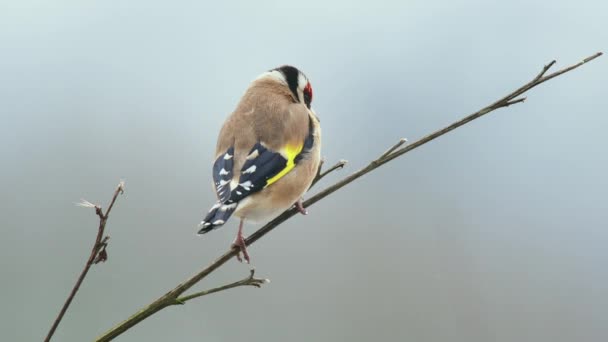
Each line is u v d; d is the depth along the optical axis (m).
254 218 9.84
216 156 10.18
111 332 6.82
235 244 9.45
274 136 10.10
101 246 6.19
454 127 8.06
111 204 6.25
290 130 10.23
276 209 9.95
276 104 10.51
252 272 7.00
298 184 10.11
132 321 6.89
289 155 10.06
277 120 10.25
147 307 6.91
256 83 11.16
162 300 6.98
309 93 11.41
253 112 10.42
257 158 9.86
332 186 8.62
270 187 9.79
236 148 10.02
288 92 11.08
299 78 11.28
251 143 10.02
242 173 9.71
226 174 9.78
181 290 7.12
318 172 9.20
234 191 9.49
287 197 10.01
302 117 10.48
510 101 7.89
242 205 9.43
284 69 11.30
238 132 10.20
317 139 10.65
